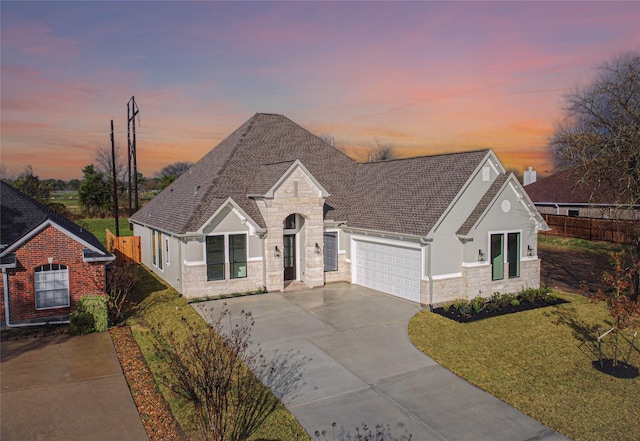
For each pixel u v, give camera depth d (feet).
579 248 118.62
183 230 65.41
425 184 71.67
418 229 63.00
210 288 67.97
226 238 68.80
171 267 75.46
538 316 58.65
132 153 149.89
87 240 63.98
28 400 37.32
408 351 47.01
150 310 63.00
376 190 81.20
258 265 71.46
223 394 31.68
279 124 93.97
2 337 52.60
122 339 52.26
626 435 31.53
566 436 31.48
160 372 42.63
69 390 39.14
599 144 76.33
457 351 46.98
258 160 83.61
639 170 70.38
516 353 46.50
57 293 57.31
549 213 152.05
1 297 55.01
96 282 58.65
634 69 76.79
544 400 36.63
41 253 56.13
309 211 73.46
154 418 34.47
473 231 63.67
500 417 33.99
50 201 196.13
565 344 48.98
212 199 71.61
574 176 100.63
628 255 73.00
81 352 48.01
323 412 34.81
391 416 34.17
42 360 45.85
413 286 65.46
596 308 62.49
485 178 66.74
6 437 31.76
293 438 31.35
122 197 221.05
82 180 226.99
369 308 62.34
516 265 70.28
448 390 38.42
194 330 52.47
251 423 33.30
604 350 47.37
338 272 79.46
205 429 32.63
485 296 66.13
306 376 41.06
